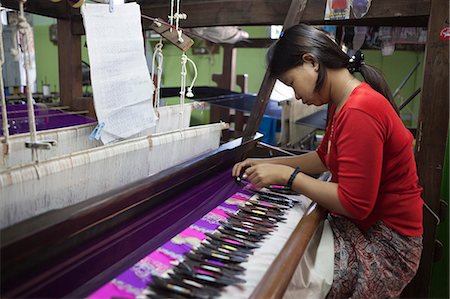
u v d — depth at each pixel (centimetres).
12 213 75
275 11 170
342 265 103
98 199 73
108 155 100
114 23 108
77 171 90
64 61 219
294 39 103
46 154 108
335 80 105
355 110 94
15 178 75
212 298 66
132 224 88
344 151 95
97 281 71
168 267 78
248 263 81
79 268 71
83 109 218
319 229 109
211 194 122
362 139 93
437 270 186
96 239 77
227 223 102
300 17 157
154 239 90
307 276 97
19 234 56
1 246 53
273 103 355
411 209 105
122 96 114
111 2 106
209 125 156
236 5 177
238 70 546
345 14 153
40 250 61
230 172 141
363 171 93
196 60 555
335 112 110
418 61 443
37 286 63
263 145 166
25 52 82
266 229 100
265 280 65
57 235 63
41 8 194
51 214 64
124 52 112
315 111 362
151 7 193
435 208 145
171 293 67
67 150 116
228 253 84
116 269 76
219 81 409
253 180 112
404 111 448
